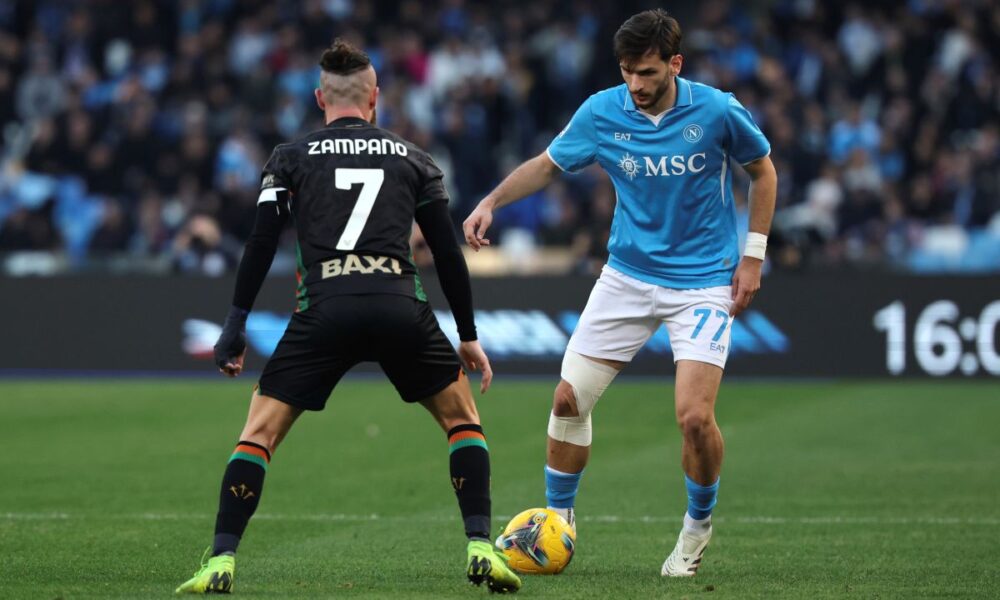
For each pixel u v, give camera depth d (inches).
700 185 794.8
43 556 866.1
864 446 1435.8
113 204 2388.0
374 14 2967.5
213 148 2573.8
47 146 2596.0
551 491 837.8
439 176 731.4
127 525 997.2
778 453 1393.9
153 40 2871.6
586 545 930.7
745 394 1812.3
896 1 2802.7
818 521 1027.9
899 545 922.7
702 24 2783.0
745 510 1080.8
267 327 1952.5
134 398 1791.3
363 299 700.7
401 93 2605.8
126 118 2613.2
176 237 2347.4
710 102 788.6
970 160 2412.6
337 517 1047.6
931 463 1328.7
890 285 1887.3
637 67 769.6
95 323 1993.1
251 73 2711.6
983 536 960.3
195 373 1973.4
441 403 729.0
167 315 1980.8
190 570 815.7
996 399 1755.7
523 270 2204.7
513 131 2635.3
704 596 720.3
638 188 802.2
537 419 1610.5
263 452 708.7
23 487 1182.3
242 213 2391.7
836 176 2394.2
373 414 1660.9
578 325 826.8
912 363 1886.1
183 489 1173.7
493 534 971.9
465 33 2878.9
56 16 2989.7
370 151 720.3
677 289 796.6
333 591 727.1
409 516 1053.8
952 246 2252.7
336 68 736.3
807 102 2534.5
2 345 2006.6
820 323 1898.4
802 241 2050.9
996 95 2623.0
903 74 2667.3
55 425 1577.3
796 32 2751.0
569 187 2459.4
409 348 710.5
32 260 2042.3
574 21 2822.3
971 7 2716.5
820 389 1846.7
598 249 2017.7
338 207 710.5
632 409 1689.2
